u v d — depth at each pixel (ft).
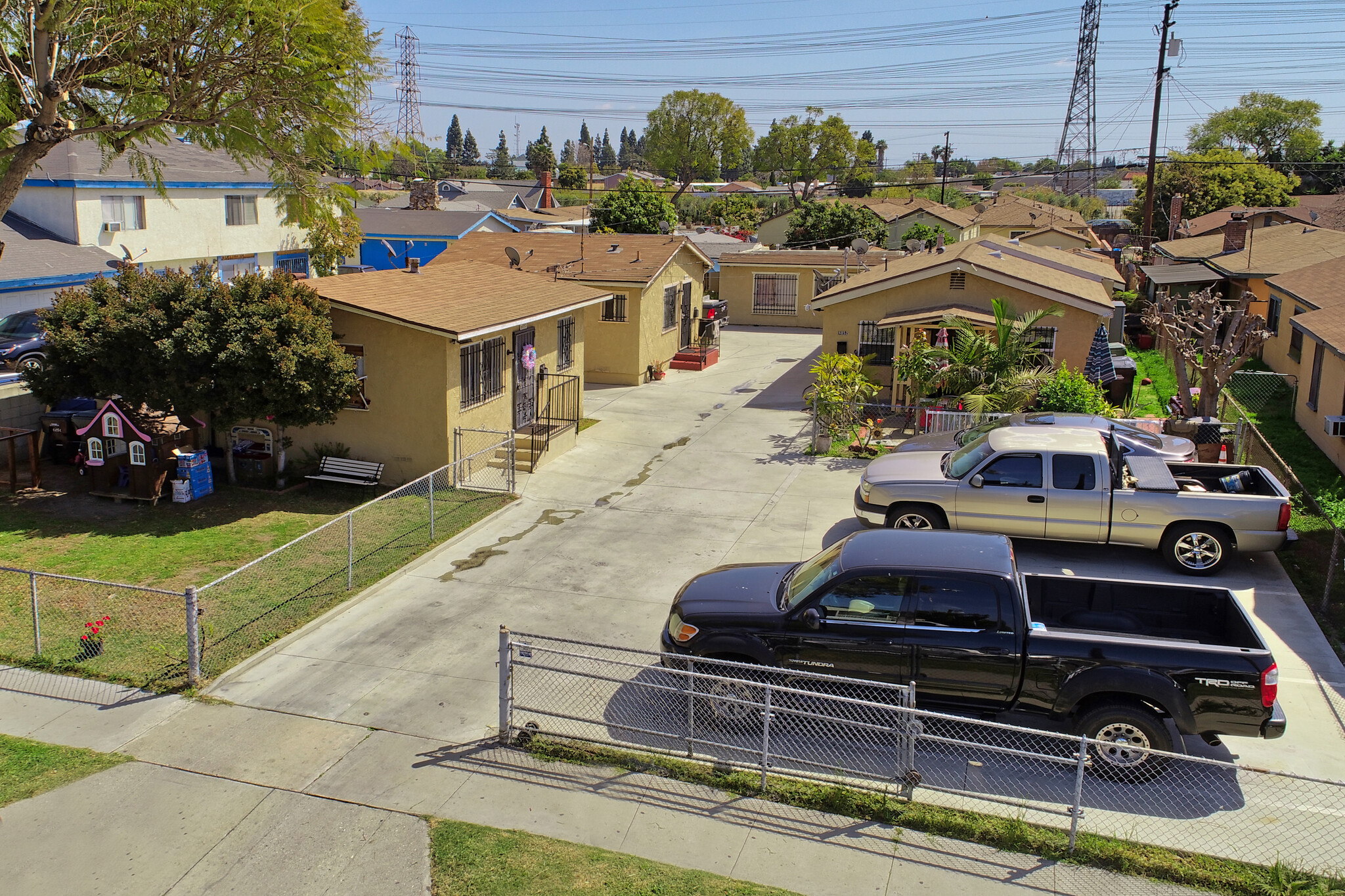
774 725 28.19
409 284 60.13
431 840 23.12
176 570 40.70
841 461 59.77
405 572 41.45
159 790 25.31
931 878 21.70
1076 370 69.87
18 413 55.47
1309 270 72.13
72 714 29.32
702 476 57.06
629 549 44.50
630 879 21.54
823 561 30.07
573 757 26.89
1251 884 21.21
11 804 24.62
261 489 53.06
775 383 87.10
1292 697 29.58
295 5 44.96
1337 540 34.50
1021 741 27.04
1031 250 98.58
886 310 73.51
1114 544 39.70
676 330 97.40
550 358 67.26
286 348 47.03
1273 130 289.12
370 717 29.12
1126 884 21.47
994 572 26.48
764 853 22.67
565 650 33.71
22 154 41.91
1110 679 24.88
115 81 47.03
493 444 58.95
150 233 96.07
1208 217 153.28
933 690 26.53
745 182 442.91
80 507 49.08
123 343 47.11
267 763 26.61
